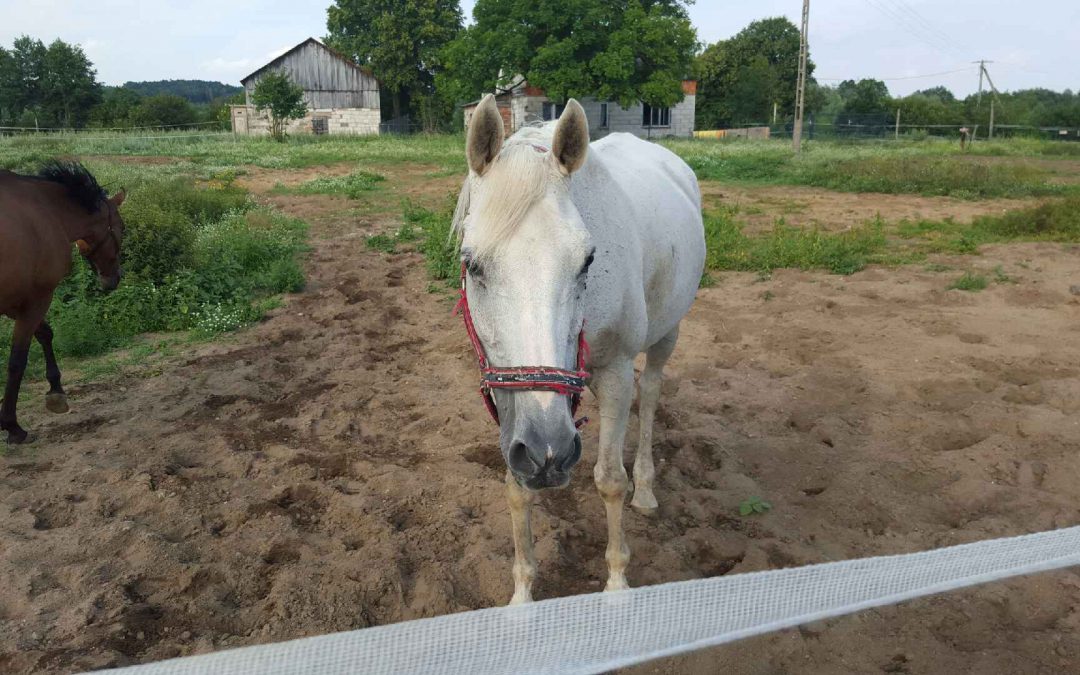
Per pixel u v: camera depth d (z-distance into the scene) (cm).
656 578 300
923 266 857
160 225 773
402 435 452
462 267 233
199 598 293
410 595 296
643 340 269
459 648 147
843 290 764
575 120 205
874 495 364
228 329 679
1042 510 342
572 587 300
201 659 132
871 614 273
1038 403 468
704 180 1923
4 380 542
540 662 149
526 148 213
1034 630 265
